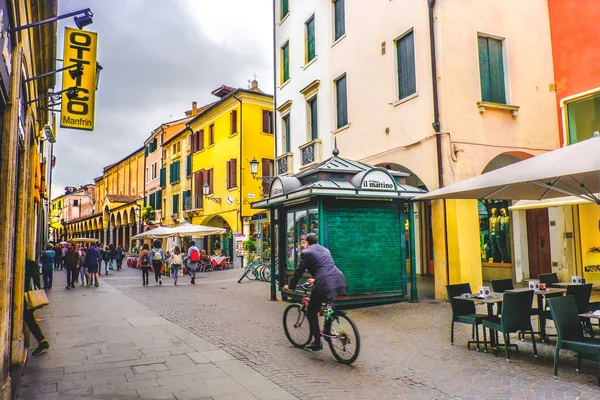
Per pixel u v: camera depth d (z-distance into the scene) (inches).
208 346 294.5
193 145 1401.3
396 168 606.5
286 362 254.7
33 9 266.7
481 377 220.7
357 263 430.3
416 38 507.2
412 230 458.9
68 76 327.9
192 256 744.3
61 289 691.4
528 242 604.7
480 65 492.4
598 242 506.3
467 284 300.7
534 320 354.9
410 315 383.2
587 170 192.5
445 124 463.2
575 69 510.0
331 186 418.3
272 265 516.4
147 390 209.6
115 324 378.3
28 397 201.8
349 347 247.3
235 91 1128.8
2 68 160.4
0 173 186.2
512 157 557.6
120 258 1216.8
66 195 3304.6
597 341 212.4
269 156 1171.3
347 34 644.1
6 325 184.7
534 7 530.9
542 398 190.1
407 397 196.9
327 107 692.1
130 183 2145.7
